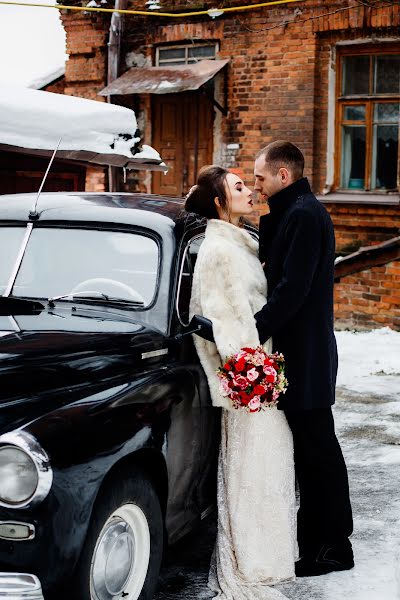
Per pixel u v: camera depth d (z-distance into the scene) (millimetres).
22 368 3213
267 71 12062
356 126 11883
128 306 3932
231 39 12242
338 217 11766
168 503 3713
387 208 11406
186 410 3820
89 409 3221
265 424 3918
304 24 11727
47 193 4758
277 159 4035
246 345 3766
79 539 3004
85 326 3674
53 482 2943
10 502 2920
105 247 4105
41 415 3092
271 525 3902
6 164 11766
